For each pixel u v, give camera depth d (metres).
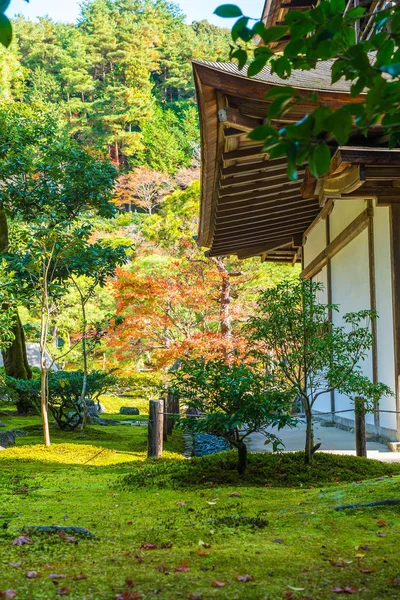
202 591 2.13
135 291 14.21
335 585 2.21
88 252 9.20
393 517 3.17
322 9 1.62
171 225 18.98
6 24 1.43
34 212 9.98
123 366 16.84
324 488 4.24
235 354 13.73
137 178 33.66
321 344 5.18
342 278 10.22
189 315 15.99
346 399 10.02
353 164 5.70
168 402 9.30
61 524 3.39
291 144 1.51
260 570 2.39
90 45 45.84
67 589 2.13
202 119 5.51
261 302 5.61
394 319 7.41
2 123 9.77
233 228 11.35
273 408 4.81
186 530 3.12
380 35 1.59
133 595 2.08
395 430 7.47
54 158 9.74
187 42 50.28
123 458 7.04
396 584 2.20
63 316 18.16
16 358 12.62
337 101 4.91
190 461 5.30
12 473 5.75
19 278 9.70
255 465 5.07
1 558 2.60
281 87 1.55
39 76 42.19
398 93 1.60
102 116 39.34
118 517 3.58
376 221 8.12
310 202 11.34
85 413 9.05
